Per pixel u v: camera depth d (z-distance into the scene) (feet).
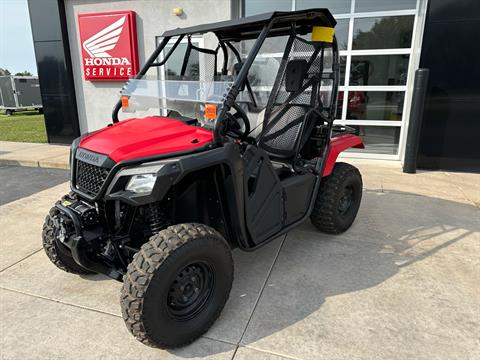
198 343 6.96
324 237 11.48
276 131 9.75
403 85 21.02
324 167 10.43
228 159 6.98
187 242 6.48
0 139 30.81
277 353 6.68
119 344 6.93
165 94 8.62
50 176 19.08
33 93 65.72
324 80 10.31
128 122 8.58
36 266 9.79
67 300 8.27
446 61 18.37
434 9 17.88
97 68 24.31
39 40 24.91
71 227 7.22
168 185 6.29
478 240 11.29
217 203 7.79
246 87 9.71
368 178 18.02
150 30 23.26
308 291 8.59
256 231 8.32
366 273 9.37
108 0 23.43
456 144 19.25
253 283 8.92
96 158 7.07
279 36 9.46
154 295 6.14
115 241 7.34
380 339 7.02
